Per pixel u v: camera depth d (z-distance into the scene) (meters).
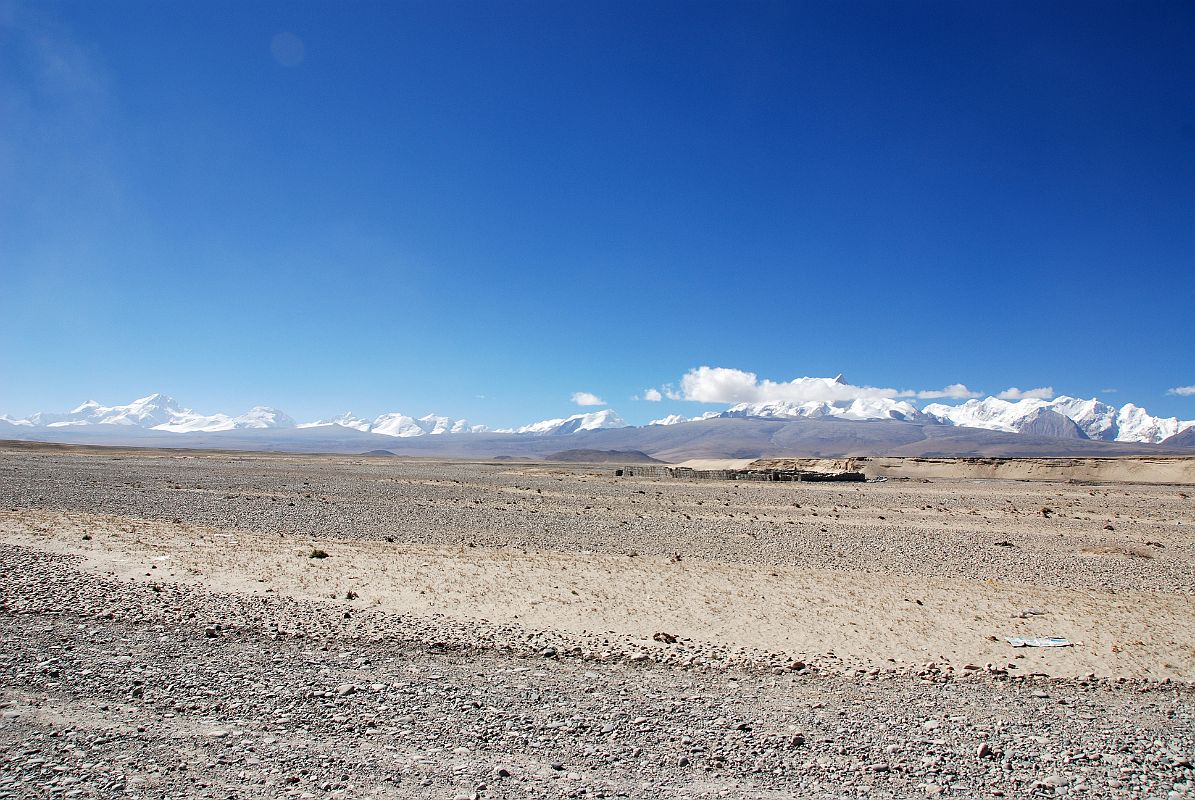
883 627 21.28
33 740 11.42
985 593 25.91
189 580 23.73
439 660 16.78
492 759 11.51
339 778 10.62
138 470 89.00
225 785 10.24
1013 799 10.80
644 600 23.66
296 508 47.66
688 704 14.48
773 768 11.61
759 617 22.02
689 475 107.44
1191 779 11.62
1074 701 15.64
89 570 24.45
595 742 12.38
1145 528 46.75
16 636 16.77
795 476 102.19
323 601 21.80
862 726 13.61
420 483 79.19
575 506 55.06
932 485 96.56
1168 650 19.66
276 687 14.34
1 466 86.31
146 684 14.16
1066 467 134.12
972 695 15.84
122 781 10.20
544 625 20.39
